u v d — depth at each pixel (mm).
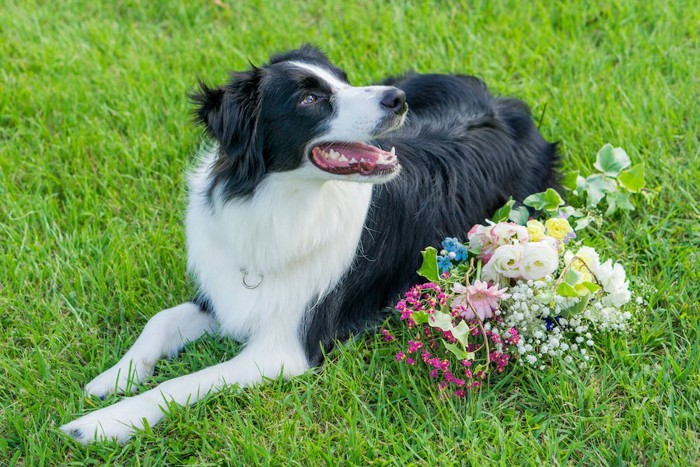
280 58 3398
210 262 3500
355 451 3035
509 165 4125
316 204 3266
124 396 3359
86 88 5191
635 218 4258
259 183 3174
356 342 3633
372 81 5234
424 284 3518
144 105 5020
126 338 3658
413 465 2990
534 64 5355
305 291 3447
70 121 4949
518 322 3379
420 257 3793
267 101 3066
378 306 3781
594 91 5055
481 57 5379
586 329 3418
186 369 3500
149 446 3150
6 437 3205
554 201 3900
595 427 3162
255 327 3486
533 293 3383
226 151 3076
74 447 3102
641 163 4184
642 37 5453
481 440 3113
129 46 5637
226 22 5957
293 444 3092
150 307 3764
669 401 3221
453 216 3848
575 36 5551
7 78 5258
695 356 3398
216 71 5328
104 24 5844
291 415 3301
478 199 3949
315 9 6004
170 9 6012
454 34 5656
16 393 3369
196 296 3705
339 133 3059
